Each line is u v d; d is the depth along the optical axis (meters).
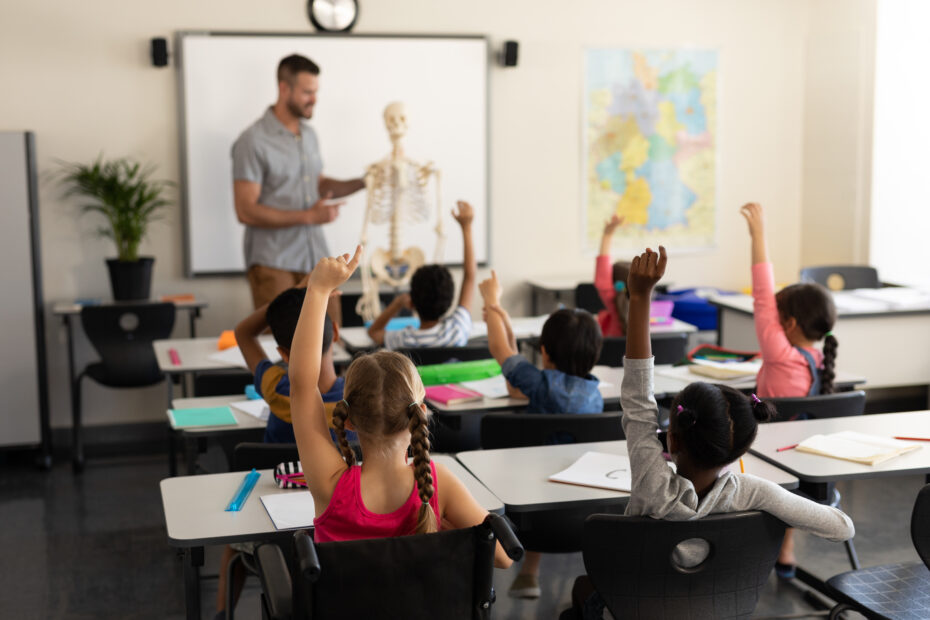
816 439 2.55
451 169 5.79
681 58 6.07
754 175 6.30
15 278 4.90
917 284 5.63
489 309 3.26
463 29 5.73
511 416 2.74
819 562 3.51
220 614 2.62
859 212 5.86
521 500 2.16
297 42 5.48
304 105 5.07
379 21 5.61
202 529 2.00
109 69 5.28
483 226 5.88
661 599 1.86
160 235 5.44
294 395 1.78
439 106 5.73
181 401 3.30
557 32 5.88
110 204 5.10
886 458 2.39
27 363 4.94
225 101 5.42
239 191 5.02
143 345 4.79
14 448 4.96
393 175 5.11
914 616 2.04
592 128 6.00
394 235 5.18
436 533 1.60
